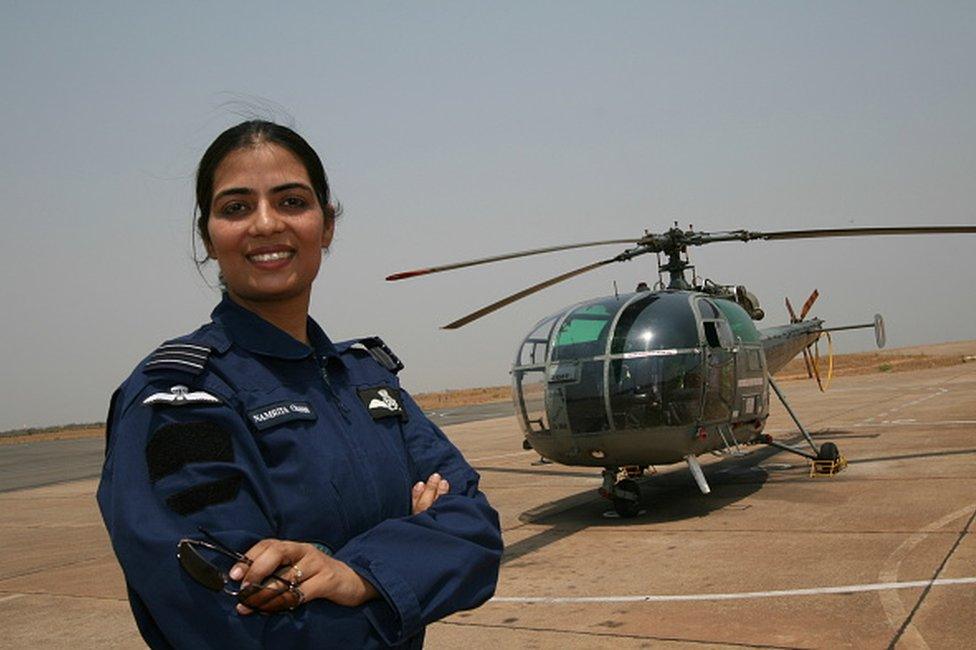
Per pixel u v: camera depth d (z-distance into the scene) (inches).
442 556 68.0
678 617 204.7
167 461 60.7
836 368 2096.5
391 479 73.4
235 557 58.6
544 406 348.2
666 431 327.0
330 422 70.9
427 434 83.0
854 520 297.0
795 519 308.7
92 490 661.9
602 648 187.6
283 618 58.8
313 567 60.4
